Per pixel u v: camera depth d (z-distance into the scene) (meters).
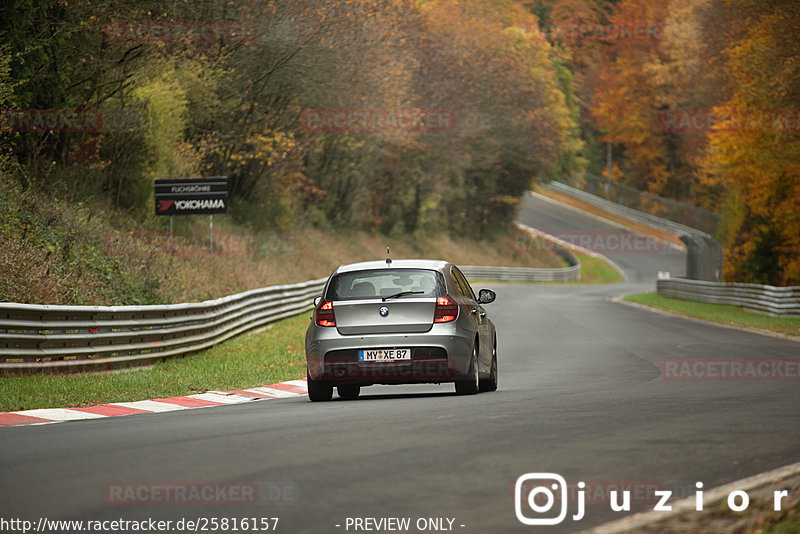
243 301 96.25
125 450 31.06
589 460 28.56
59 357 59.22
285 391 56.44
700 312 140.88
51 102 106.56
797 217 156.12
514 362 72.75
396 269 48.53
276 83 153.88
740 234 180.75
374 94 175.00
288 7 143.38
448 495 24.23
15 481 26.33
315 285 132.25
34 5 98.06
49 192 99.19
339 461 28.56
